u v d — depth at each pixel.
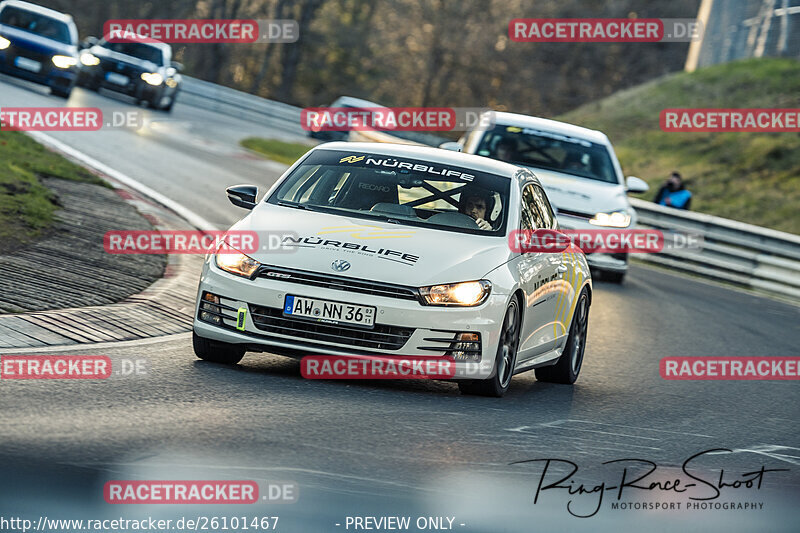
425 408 25.78
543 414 27.20
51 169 57.12
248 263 26.84
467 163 31.69
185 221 54.84
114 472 17.95
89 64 107.00
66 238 41.84
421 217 29.05
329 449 20.77
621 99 170.00
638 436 25.88
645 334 46.16
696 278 77.88
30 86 101.25
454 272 26.72
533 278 29.17
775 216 122.25
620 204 55.88
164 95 110.06
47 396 22.53
